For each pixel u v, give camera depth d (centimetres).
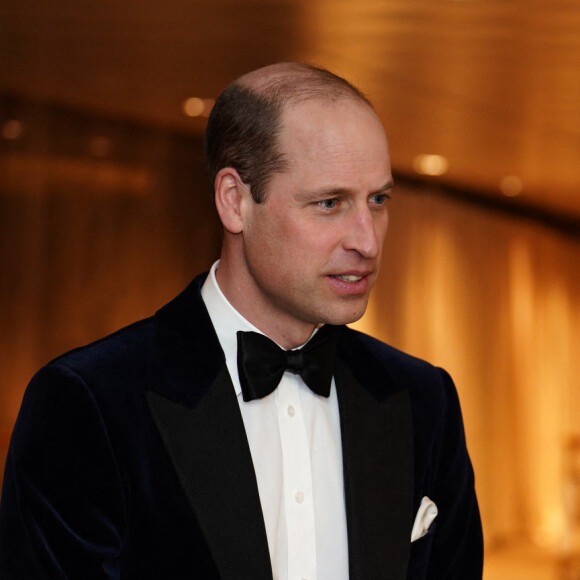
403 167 3769
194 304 603
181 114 2925
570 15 1812
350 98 548
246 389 579
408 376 648
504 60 2169
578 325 4759
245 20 1964
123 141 3034
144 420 555
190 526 541
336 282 549
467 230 4253
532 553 4259
